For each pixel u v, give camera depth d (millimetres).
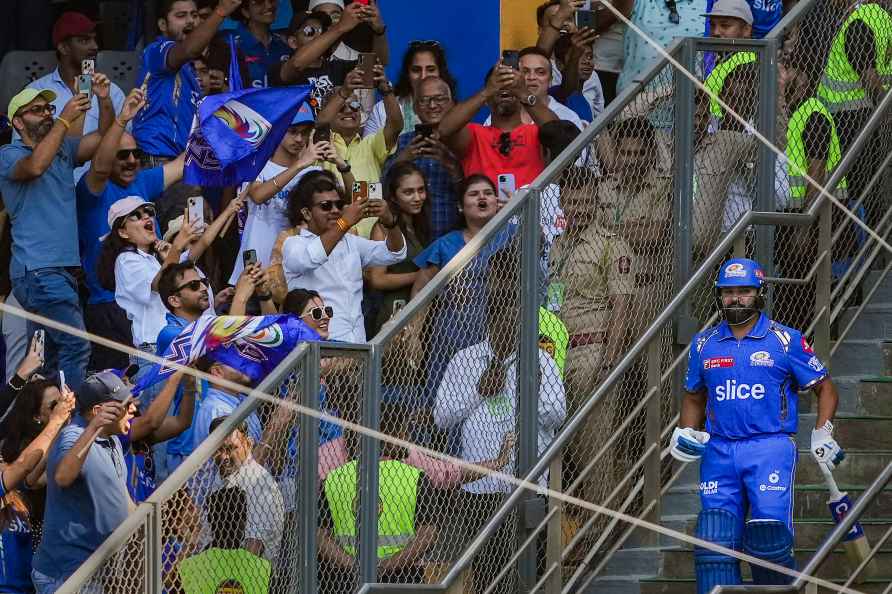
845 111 35000
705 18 42375
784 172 34156
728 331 30281
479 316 30078
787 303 33781
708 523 29750
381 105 41375
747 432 29766
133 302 34750
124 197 36750
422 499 29344
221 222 35688
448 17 45406
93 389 29094
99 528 28859
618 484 31703
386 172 38438
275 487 27500
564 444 30656
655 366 31906
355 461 28500
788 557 29375
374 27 42375
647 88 32562
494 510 30062
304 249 34688
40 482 31516
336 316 35125
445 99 38906
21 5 45188
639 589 31000
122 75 44250
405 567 29125
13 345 37562
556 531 30516
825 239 33812
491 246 30250
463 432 29875
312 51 39562
